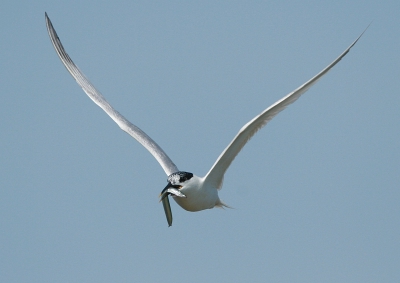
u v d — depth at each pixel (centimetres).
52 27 1619
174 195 1309
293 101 1188
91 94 1581
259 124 1244
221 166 1316
